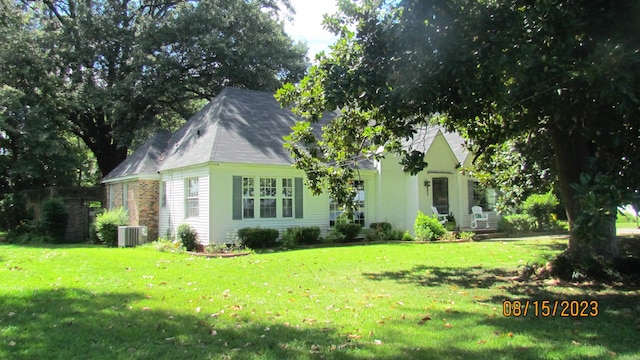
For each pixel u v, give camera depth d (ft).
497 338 15.97
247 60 90.43
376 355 14.39
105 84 90.58
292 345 15.43
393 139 34.19
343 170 36.19
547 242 51.21
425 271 31.63
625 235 56.34
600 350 14.62
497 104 20.52
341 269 32.81
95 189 79.92
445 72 19.69
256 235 50.83
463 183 68.54
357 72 22.18
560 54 17.74
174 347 15.38
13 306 20.76
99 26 84.12
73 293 23.84
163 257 42.16
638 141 17.57
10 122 76.28
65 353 14.75
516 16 19.06
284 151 57.00
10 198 82.33
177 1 98.07
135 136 87.92
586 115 19.43
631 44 16.58
